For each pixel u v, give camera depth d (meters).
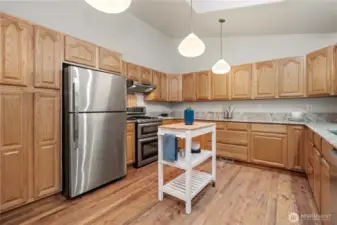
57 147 2.11
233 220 1.70
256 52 3.88
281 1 2.49
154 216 1.77
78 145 2.13
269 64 3.40
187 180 1.84
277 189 2.34
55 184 2.09
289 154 2.95
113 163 2.56
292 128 2.92
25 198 1.85
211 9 3.00
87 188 2.23
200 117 4.64
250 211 1.84
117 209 1.89
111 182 2.58
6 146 1.72
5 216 1.75
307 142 2.55
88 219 1.71
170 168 3.18
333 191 1.19
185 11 3.29
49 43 2.05
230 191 2.29
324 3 2.43
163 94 4.48
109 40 3.46
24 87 1.84
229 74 3.89
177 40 5.05
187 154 1.87
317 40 3.31
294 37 3.49
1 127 1.68
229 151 3.60
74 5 2.89
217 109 4.41
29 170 1.88
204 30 3.94
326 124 2.62
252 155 3.33
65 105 2.14
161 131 2.11
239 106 4.11
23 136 1.83
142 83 3.67
